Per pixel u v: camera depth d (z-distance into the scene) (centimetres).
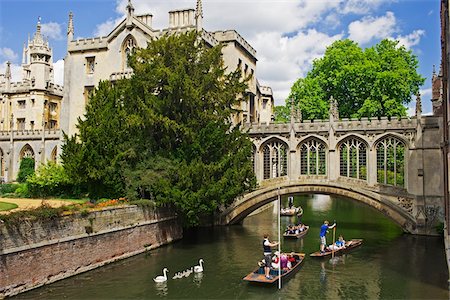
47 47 6075
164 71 2886
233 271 2297
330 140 3559
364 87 4569
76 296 1847
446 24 2316
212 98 3078
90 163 2808
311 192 3616
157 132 3045
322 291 1970
